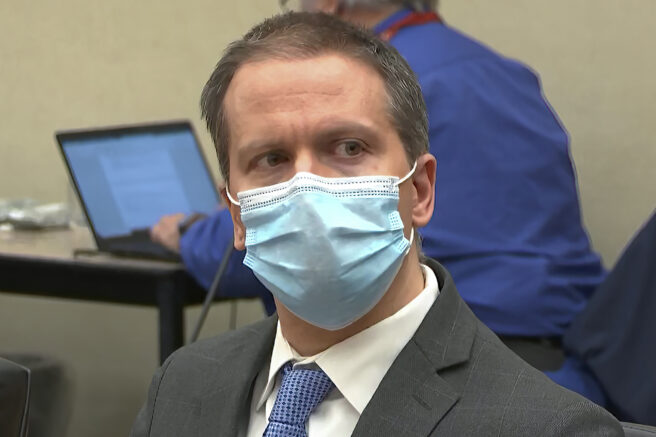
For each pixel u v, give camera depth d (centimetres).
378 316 263
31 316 918
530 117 543
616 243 689
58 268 589
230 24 799
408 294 269
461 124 512
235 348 304
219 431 280
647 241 450
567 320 517
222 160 277
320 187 255
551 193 534
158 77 828
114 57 841
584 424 236
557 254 525
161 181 613
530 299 505
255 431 278
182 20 816
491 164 516
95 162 596
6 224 732
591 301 482
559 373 486
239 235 282
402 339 261
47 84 866
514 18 705
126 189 602
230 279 546
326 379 260
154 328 876
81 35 851
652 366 445
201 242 549
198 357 308
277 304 272
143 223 595
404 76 267
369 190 257
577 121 693
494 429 238
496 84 537
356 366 258
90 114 854
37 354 750
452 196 510
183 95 820
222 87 269
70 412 780
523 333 507
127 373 886
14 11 870
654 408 444
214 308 834
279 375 275
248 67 260
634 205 683
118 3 837
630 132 680
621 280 463
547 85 699
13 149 883
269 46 260
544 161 532
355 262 252
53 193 874
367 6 541
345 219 254
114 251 590
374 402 251
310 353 269
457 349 257
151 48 828
